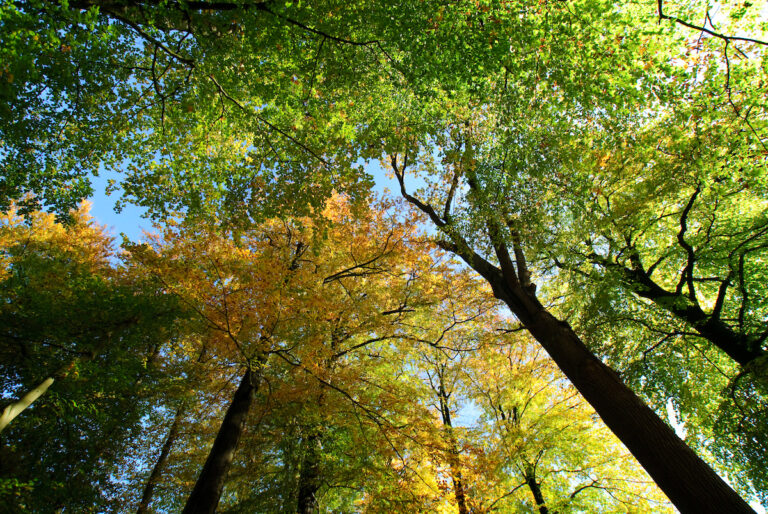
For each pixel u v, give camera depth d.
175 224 6.78
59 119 5.70
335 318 7.05
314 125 5.59
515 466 8.98
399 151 5.54
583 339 7.96
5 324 5.34
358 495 8.52
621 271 7.61
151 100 6.11
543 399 10.45
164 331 7.04
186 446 9.55
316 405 6.32
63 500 6.13
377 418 6.29
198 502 4.89
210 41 4.85
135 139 6.41
